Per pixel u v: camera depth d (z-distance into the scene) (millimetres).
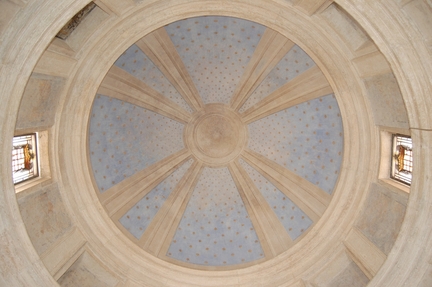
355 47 11719
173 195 15750
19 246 10070
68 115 12742
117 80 13867
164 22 12430
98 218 13742
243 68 14641
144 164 15492
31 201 11695
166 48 13930
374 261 11695
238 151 15852
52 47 10969
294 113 14773
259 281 14117
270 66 14266
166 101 15148
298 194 15023
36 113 11570
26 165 12148
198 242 15430
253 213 15539
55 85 11891
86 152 13641
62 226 12688
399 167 12219
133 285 13695
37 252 10984
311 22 11859
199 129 15773
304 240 14172
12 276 9867
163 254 15031
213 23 13531
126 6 11695
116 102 14375
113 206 14609
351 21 11289
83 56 12227
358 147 12945
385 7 9484
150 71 14336
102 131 14391
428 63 9328
